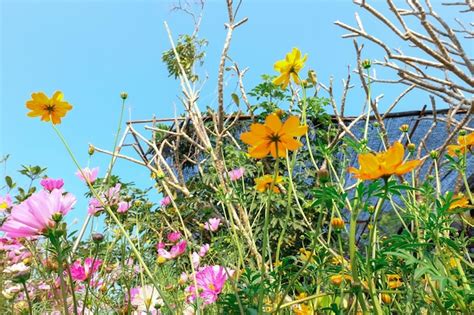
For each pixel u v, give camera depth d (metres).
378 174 0.97
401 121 4.45
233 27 3.46
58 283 1.45
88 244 1.86
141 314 1.61
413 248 1.16
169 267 2.08
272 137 1.06
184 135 3.43
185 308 1.72
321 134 3.29
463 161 1.57
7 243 1.67
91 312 1.61
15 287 1.43
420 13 2.12
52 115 1.54
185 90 3.13
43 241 1.66
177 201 2.67
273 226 3.18
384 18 2.14
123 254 1.58
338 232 1.23
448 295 1.17
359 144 1.47
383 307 1.36
